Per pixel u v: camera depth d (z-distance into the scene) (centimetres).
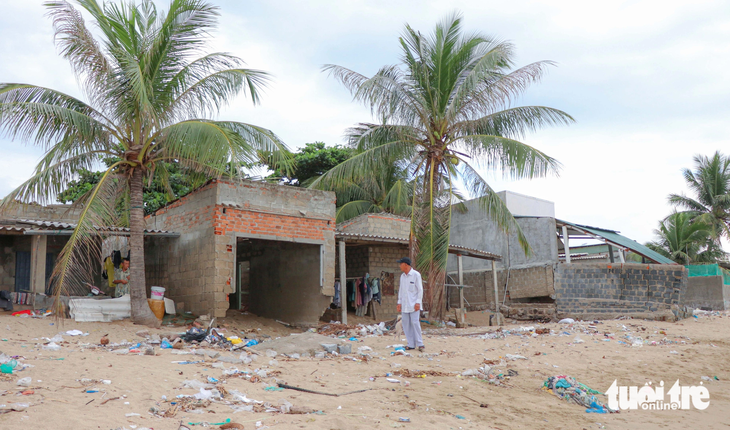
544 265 2202
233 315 1546
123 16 1174
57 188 1184
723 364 977
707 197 3744
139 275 1214
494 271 2098
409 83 1666
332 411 546
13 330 980
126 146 1215
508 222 1634
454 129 1642
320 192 1541
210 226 1334
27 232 1266
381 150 1628
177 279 1460
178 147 1183
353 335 1291
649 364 946
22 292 1284
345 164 1608
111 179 1170
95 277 1584
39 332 998
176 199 1512
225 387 609
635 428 594
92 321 1181
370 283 1894
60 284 1031
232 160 1084
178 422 466
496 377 792
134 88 1079
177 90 1270
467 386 722
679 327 1441
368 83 1516
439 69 1634
